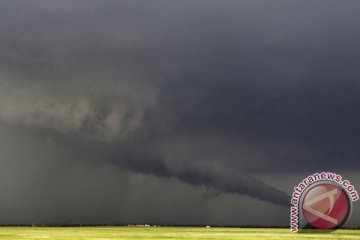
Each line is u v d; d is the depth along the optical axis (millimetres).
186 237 77938
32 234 88625
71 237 76625
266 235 86000
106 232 106750
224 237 77875
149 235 86062
